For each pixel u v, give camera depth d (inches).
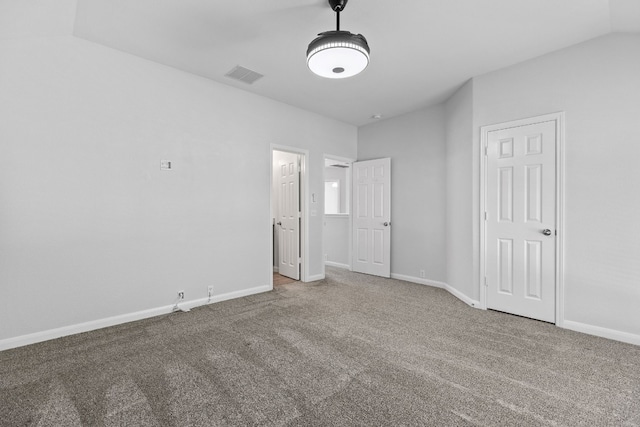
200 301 135.9
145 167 119.6
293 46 110.8
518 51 114.4
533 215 120.0
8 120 92.1
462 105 146.5
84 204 105.7
